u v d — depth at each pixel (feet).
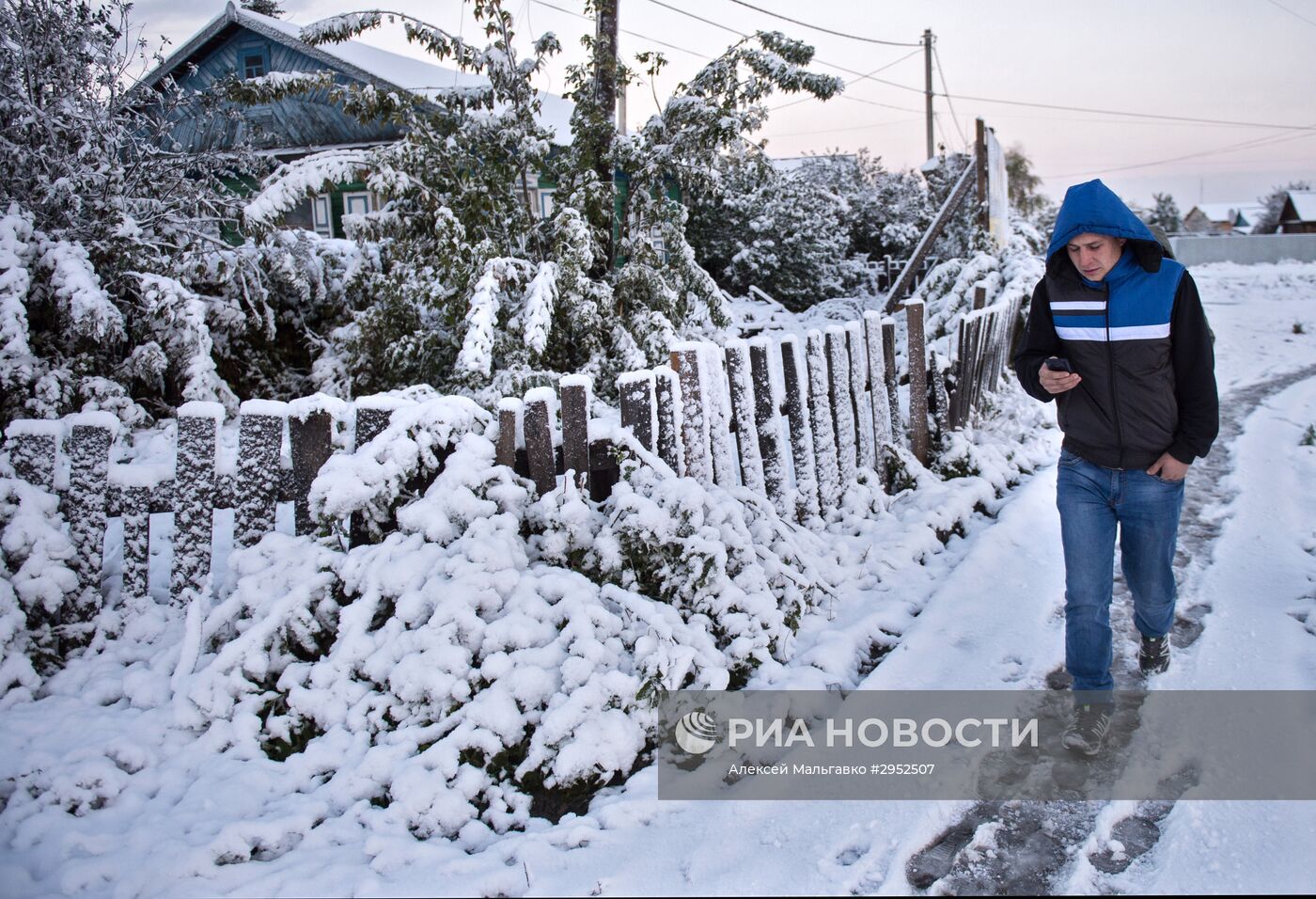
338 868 8.48
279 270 26.53
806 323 63.98
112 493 12.58
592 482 13.52
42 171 25.66
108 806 9.52
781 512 15.90
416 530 12.12
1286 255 139.74
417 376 22.16
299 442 12.69
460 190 21.61
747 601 12.31
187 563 12.64
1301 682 11.60
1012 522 17.69
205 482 12.59
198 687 10.80
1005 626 13.48
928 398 21.34
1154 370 10.03
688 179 23.84
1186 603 14.26
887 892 8.17
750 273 73.61
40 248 23.27
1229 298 69.21
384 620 11.70
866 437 18.69
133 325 24.58
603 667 10.78
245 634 11.21
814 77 23.00
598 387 21.62
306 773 9.98
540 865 8.61
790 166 108.27
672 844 8.91
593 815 9.46
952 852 8.84
